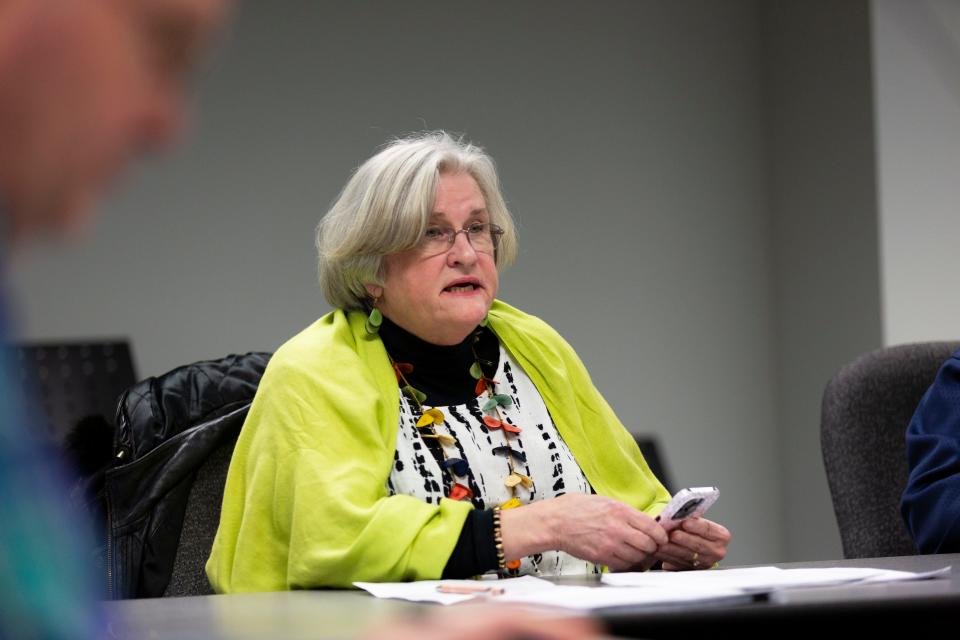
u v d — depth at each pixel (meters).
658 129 13.18
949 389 5.88
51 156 1.10
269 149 11.45
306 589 4.65
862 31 12.55
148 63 1.15
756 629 3.18
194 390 6.03
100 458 6.26
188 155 11.12
